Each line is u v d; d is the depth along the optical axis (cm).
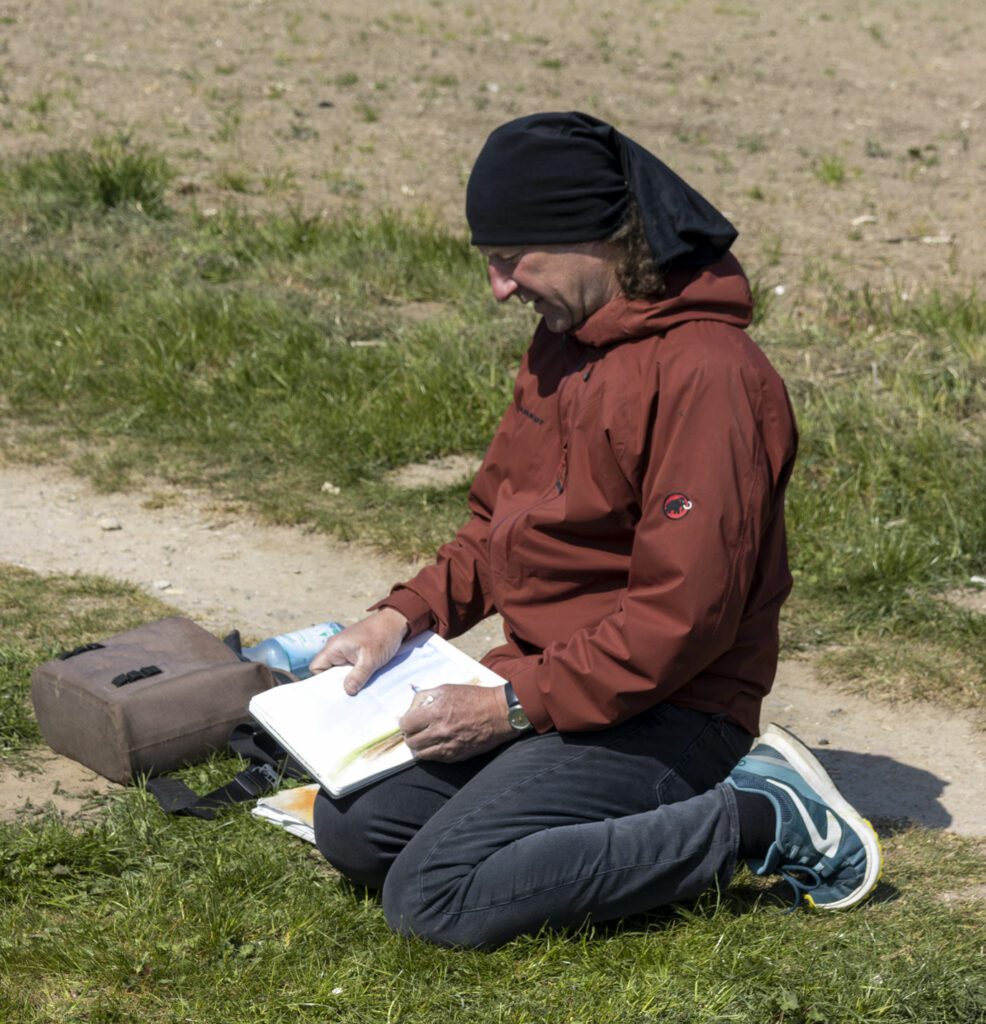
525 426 479
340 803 466
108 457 978
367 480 953
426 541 859
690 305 436
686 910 470
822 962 446
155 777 571
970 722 653
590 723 439
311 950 454
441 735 447
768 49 2680
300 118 1931
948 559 804
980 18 3155
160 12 2534
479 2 2939
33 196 1450
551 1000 429
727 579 423
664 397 430
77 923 470
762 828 457
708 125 2033
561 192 430
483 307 1227
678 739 457
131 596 780
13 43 2212
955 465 890
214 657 612
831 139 1998
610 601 459
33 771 582
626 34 2717
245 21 2525
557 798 446
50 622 736
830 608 766
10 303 1223
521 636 478
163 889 486
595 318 443
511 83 2211
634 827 445
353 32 2506
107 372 1098
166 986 439
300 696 478
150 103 1944
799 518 847
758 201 1650
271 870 497
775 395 437
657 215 429
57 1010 427
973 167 1866
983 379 1027
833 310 1205
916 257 1426
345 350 1116
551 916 446
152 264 1323
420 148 1819
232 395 1059
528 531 462
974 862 524
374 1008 428
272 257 1348
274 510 901
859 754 624
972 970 447
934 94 2347
